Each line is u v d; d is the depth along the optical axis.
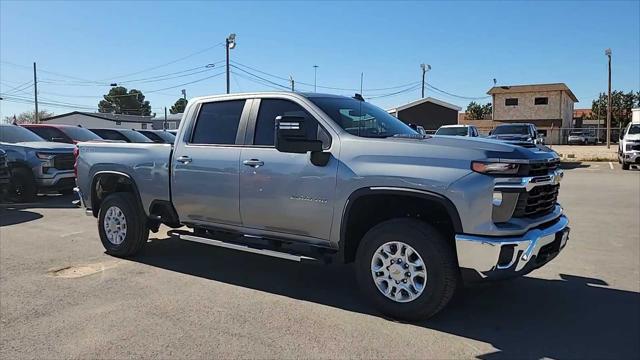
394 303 4.38
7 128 12.60
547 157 4.34
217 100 5.71
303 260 4.84
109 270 5.98
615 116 74.69
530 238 4.02
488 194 3.98
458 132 19.81
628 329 4.25
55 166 11.59
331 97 5.32
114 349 3.85
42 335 4.11
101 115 65.38
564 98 59.81
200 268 6.09
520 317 4.50
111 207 6.54
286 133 4.49
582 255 6.59
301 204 4.81
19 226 8.71
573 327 4.29
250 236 5.39
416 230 4.23
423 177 4.16
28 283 5.46
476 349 3.86
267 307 4.76
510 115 59.69
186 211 5.83
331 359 3.69
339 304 4.85
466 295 5.06
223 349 3.85
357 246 4.86
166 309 4.69
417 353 3.79
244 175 5.20
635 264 6.18
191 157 5.69
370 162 4.44
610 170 21.00
